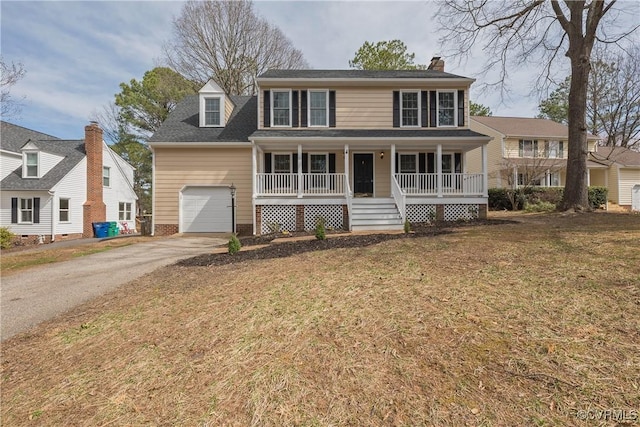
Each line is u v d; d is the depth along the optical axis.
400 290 3.84
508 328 2.72
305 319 3.26
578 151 11.87
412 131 13.04
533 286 3.64
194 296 4.45
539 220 10.16
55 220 16.33
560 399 1.89
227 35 24.56
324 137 12.02
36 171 16.98
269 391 2.22
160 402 2.24
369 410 1.96
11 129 19.09
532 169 19.80
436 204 12.20
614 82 24.25
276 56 26.53
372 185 14.02
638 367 2.10
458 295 3.53
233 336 3.08
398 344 2.64
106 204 19.80
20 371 2.88
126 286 5.54
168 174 13.45
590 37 11.32
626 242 5.53
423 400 2.00
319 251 6.89
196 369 2.60
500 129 23.48
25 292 5.50
